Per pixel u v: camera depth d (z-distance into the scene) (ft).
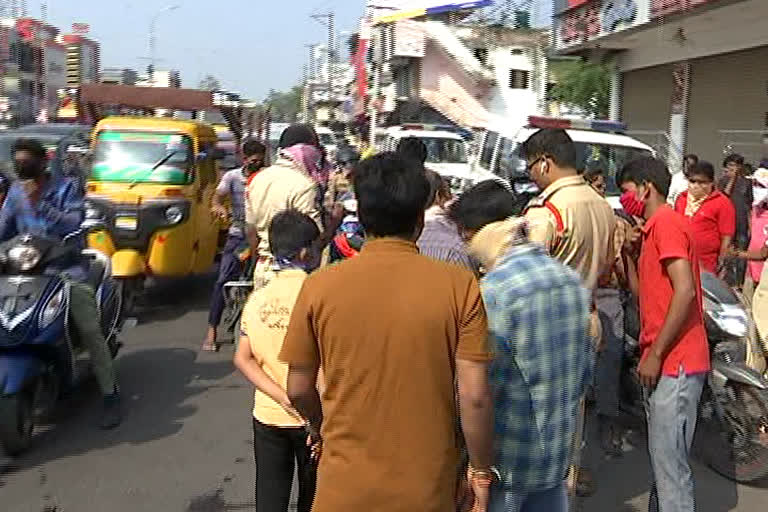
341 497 8.41
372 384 8.37
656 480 13.50
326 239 23.94
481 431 8.62
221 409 21.35
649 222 13.48
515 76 112.16
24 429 18.11
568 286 10.35
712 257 24.72
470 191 11.23
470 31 113.09
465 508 9.14
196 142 33.12
